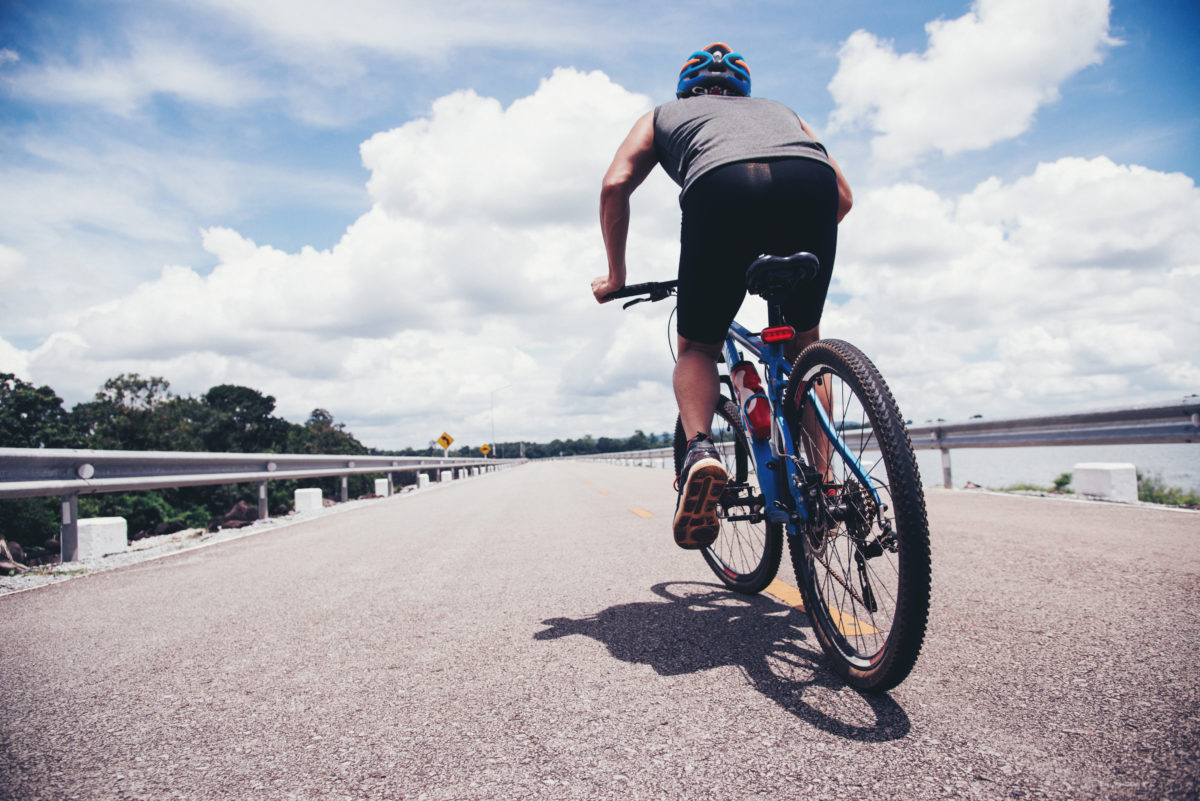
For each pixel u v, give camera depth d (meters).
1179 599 2.41
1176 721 1.45
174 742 1.67
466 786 1.37
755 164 1.85
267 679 2.13
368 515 8.73
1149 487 5.98
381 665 2.22
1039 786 1.23
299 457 9.70
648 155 2.28
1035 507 5.46
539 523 6.41
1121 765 1.29
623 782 1.35
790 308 2.24
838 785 1.28
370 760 1.52
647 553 4.20
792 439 2.17
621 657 2.15
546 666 2.11
